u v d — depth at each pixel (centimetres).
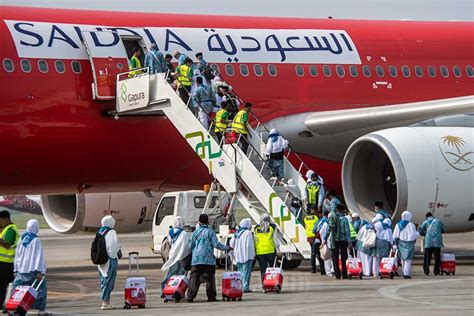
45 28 2470
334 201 2406
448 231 2511
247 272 1917
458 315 1454
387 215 2327
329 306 1619
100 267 1684
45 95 2406
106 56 2475
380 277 2214
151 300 1825
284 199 2248
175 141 2588
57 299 1875
